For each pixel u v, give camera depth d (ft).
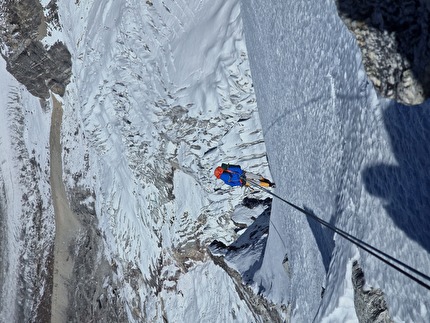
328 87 21.99
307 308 27.40
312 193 25.53
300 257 29.12
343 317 19.81
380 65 14.87
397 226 16.58
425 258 15.16
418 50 13.48
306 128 25.48
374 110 17.88
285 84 28.55
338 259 20.70
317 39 22.74
